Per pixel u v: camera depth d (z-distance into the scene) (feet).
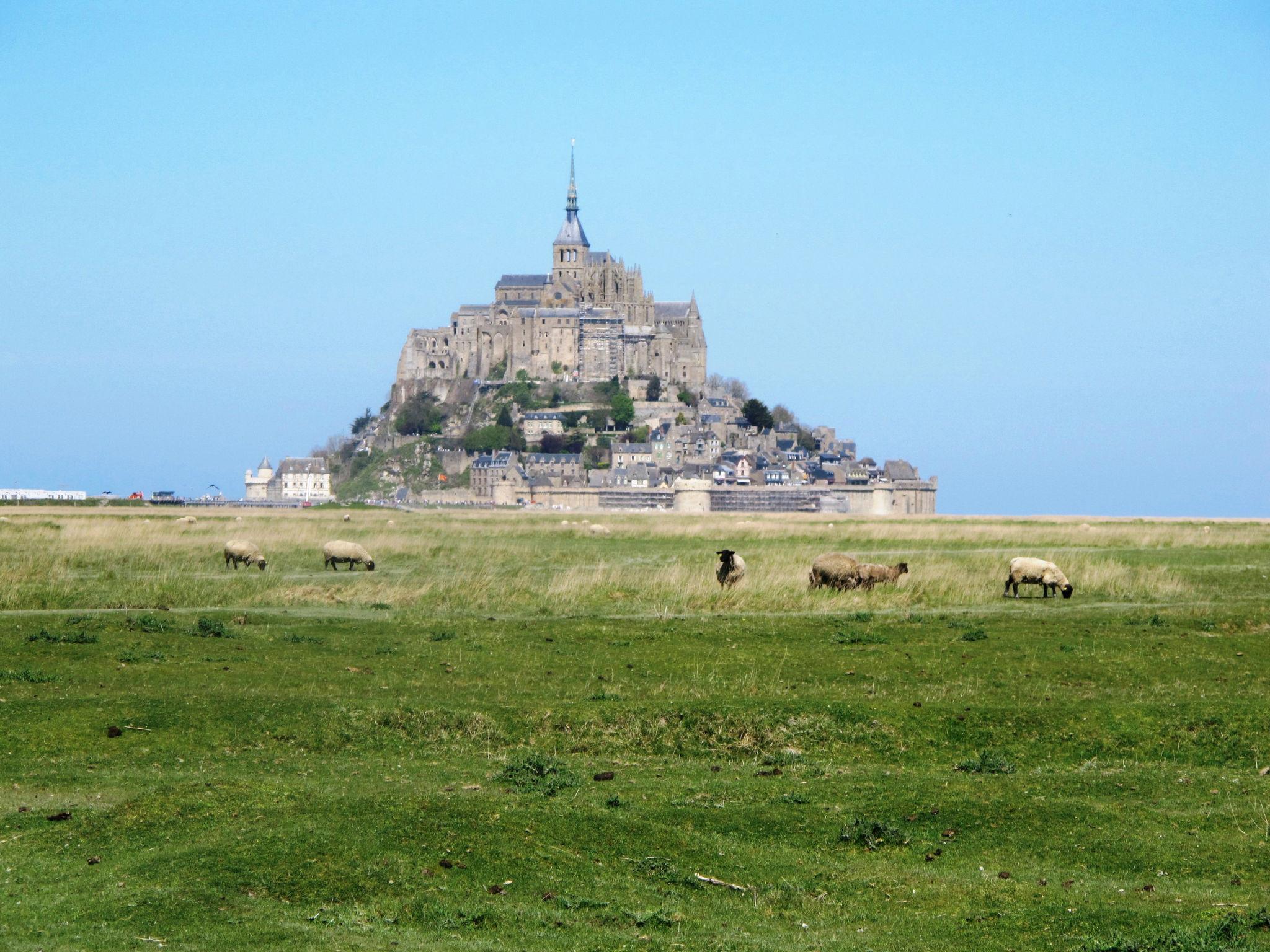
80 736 134.92
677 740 141.49
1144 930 90.07
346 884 96.07
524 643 196.65
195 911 90.48
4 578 269.64
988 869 103.65
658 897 97.55
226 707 143.84
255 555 314.76
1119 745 139.74
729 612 236.22
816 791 121.80
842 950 87.30
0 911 90.48
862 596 253.65
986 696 160.04
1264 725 142.10
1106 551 377.30
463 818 107.24
